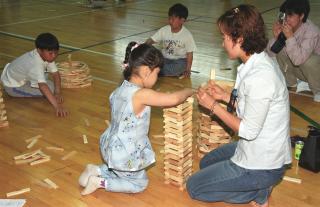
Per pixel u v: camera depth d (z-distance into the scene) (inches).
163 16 319.9
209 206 86.9
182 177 92.0
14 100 146.2
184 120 87.5
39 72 134.6
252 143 74.9
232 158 81.0
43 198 88.7
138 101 82.4
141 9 353.7
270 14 323.9
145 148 88.4
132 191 90.1
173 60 171.5
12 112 135.0
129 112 83.2
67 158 105.8
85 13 330.6
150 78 83.4
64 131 121.3
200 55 205.9
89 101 144.0
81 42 230.1
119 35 249.9
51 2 398.3
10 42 229.5
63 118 130.2
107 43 228.5
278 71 72.3
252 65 72.2
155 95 81.5
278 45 142.9
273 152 74.8
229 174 78.4
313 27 139.9
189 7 364.5
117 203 87.7
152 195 91.0
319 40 143.9
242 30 68.7
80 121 128.2
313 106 140.9
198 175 82.4
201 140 105.8
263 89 69.1
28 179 96.0
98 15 321.4
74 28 269.7
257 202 84.5
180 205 87.4
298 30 140.0
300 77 153.7
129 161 85.5
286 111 74.0
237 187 78.9
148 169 101.5
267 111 70.9
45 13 331.3
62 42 229.1
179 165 90.7
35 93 146.4
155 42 176.2
